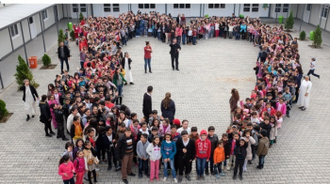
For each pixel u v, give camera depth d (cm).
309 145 1096
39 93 1493
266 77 1338
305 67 1919
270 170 955
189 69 1873
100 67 1438
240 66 1939
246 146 877
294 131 1187
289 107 1280
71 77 1260
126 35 2417
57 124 1082
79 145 819
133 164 980
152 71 1827
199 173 902
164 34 2477
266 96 1197
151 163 877
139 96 1469
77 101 1055
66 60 1752
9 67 1892
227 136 873
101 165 968
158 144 864
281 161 1001
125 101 1410
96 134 915
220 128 1186
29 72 1538
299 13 3519
